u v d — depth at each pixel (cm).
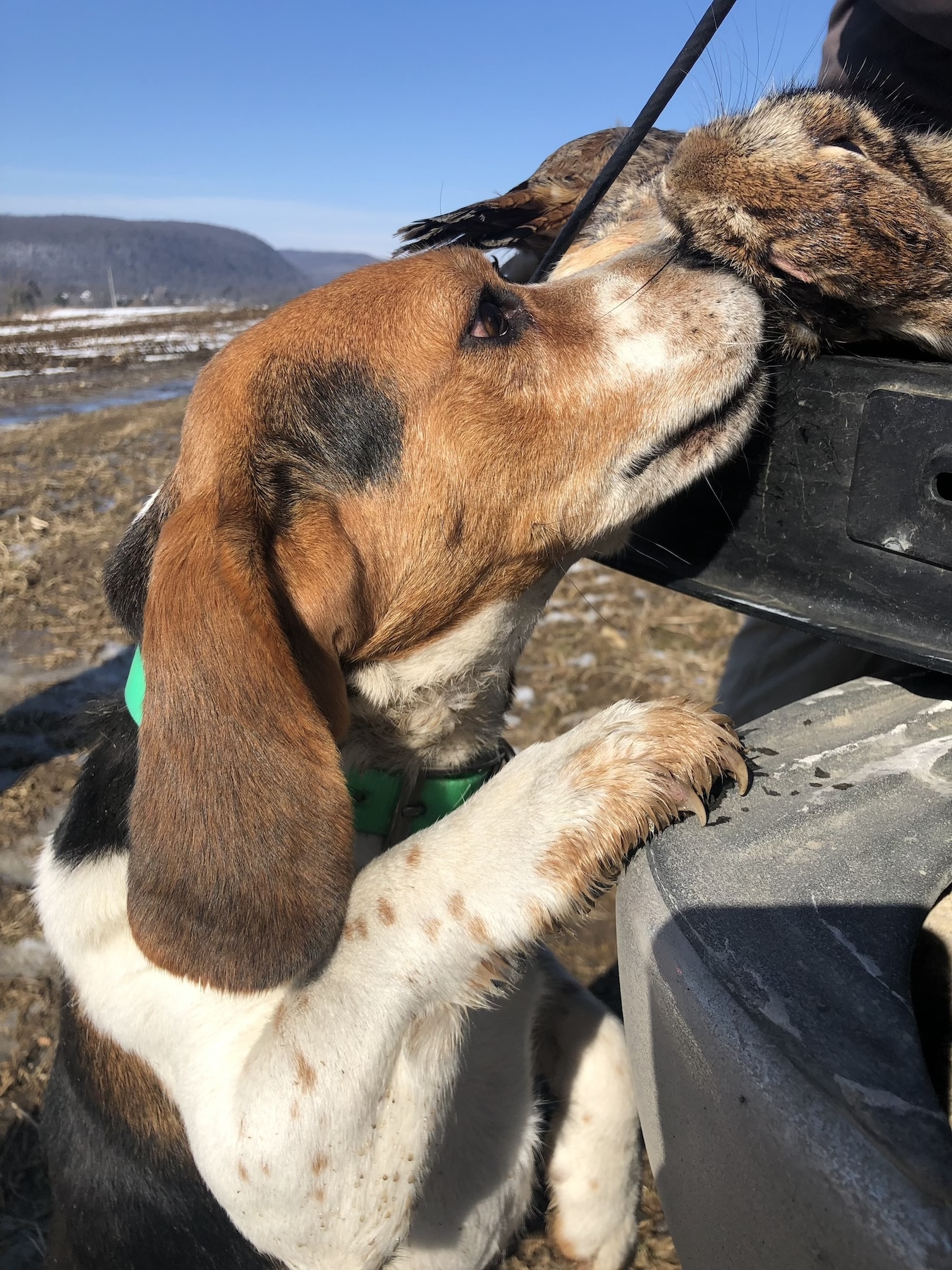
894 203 30
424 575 39
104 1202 40
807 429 32
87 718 45
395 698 40
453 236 52
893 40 45
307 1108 32
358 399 38
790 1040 20
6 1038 58
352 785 41
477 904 32
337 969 33
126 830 39
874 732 30
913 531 28
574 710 87
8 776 82
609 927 63
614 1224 43
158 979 37
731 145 32
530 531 39
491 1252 41
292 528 36
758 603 34
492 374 38
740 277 36
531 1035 42
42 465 193
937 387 27
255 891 30
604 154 52
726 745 30
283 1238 34
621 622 105
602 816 31
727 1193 21
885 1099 18
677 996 23
